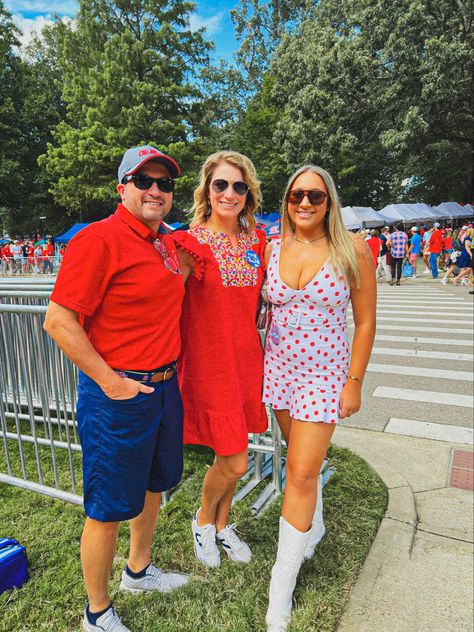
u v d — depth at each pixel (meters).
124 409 1.63
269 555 2.28
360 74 22.34
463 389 5.04
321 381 1.92
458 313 9.29
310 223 1.91
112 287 1.58
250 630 1.84
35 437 2.78
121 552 2.30
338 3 29.98
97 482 1.69
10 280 3.79
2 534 2.44
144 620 1.88
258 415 2.12
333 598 1.99
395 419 4.24
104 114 25.95
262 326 2.21
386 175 33.16
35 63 36.22
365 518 2.59
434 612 1.95
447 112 22.89
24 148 30.94
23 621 1.88
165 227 1.89
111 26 27.73
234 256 2.01
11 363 2.80
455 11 21.36
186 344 2.05
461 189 32.91
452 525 2.58
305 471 1.89
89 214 34.97
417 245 16.05
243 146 29.84
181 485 2.95
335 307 1.91
